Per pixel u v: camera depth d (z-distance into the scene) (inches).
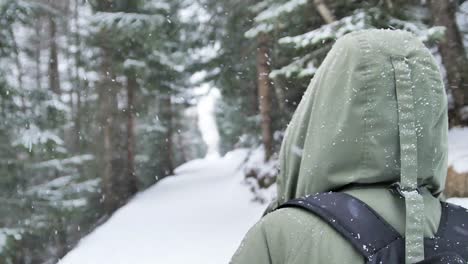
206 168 936.3
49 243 488.7
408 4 292.4
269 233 33.1
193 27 556.7
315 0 304.3
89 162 661.3
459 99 321.1
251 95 719.1
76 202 440.5
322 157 33.9
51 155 385.7
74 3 610.9
